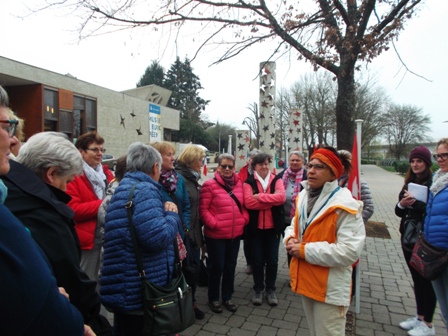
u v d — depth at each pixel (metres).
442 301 2.70
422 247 2.59
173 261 2.12
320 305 2.10
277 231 3.66
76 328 1.06
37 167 1.58
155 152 2.21
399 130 48.72
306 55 5.76
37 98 17.12
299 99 30.27
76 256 1.48
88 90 20.78
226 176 3.53
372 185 19.61
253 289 4.09
